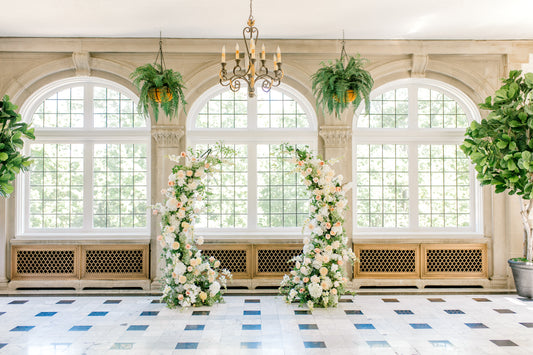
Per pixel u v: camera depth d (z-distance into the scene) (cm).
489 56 690
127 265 682
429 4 546
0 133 557
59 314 534
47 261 679
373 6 552
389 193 714
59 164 704
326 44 675
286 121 715
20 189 689
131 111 711
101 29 632
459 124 723
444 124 722
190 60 683
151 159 688
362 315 529
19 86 672
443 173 717
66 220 703
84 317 520
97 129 700
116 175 704
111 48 668
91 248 676
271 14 577
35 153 704
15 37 660
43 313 538
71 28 627
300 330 469
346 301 601
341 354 398
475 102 703
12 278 673
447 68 688
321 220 568
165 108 573
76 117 709
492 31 643
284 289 648
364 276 683
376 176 714
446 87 714
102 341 434
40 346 419
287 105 717
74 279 672
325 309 555
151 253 678
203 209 594
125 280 671
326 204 570
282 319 511
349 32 646
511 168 570
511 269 652
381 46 679
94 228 700
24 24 611
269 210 707
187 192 586
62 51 668
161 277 630
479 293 650
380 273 684
